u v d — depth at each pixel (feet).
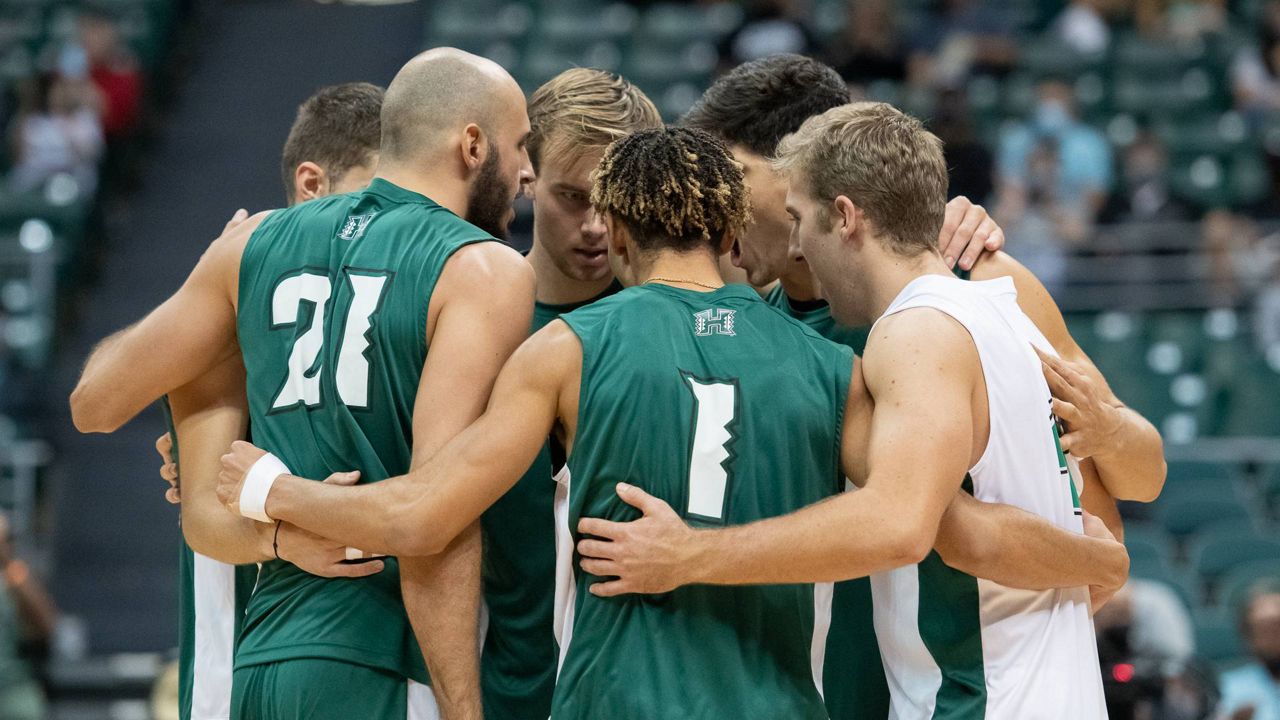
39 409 62.39
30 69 79.97
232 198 81.25
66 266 69.97
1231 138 77.20
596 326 17.33
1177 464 56.75
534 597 20.24
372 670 18.15
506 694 20.24
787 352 17.72
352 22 95.86
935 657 18.22
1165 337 61.87
